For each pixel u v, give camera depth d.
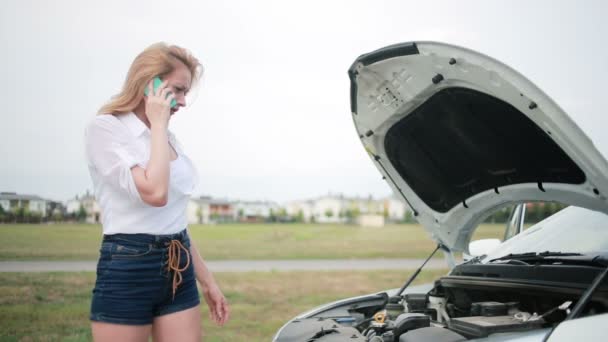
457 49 2.13
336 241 25.14
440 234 3.10
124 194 1.80
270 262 16.72
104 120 1.80
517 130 2.32
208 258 18.36
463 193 2.90
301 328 2.46
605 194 2.05
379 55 2.42
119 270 1.76
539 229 3.11
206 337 5.73
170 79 1.88
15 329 5.84
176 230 1.90
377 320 2.33
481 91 2.22
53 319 6.39
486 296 2.59
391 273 12.64
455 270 2.92
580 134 1.91
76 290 8.80
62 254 15.73
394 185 3.07
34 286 9.15
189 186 1.98
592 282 2.12
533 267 2.41
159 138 1.76
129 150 1.81
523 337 1.86
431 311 2.68
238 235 27.16
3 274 10.66
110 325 1.76
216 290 2.26
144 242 1.80
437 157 2.82
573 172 2.27
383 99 2.62
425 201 3.09
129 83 1.86
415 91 2.46
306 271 12.92
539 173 2.46
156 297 1.83
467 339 1.96
